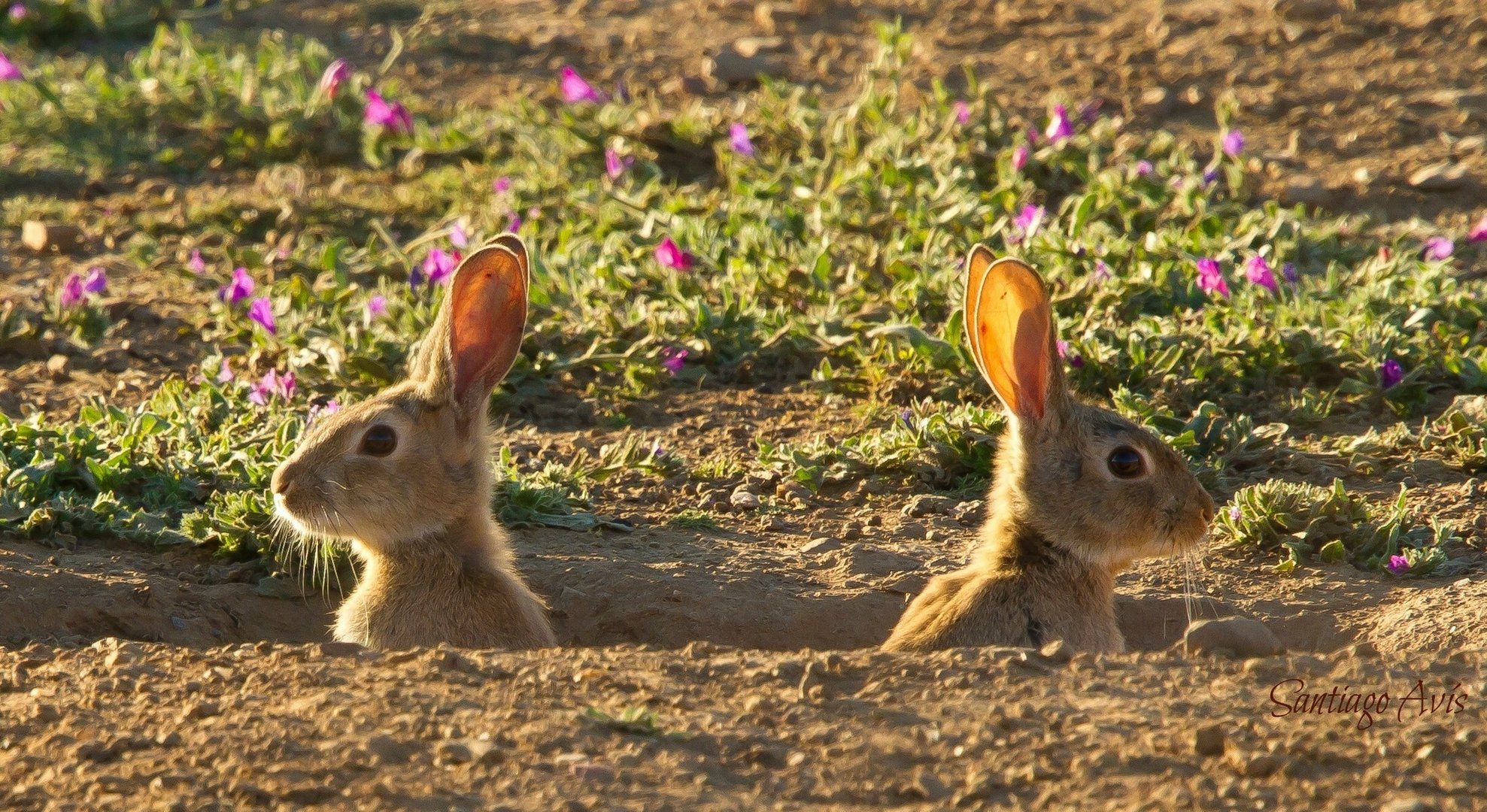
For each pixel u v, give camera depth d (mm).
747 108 21031
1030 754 6566
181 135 21828
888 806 6191
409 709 7051
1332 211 18375
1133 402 12547
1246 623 7992
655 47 25156
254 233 18797
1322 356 13578
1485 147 19453
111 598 9820
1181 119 20969
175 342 15438
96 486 11312
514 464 12102
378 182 20359
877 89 22094
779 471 12242
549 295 15438
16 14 25891
